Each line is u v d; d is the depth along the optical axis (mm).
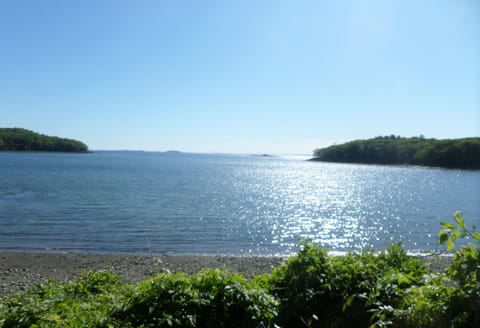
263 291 4074
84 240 18016
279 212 29875
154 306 3662
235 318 3777
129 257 14570
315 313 4152
